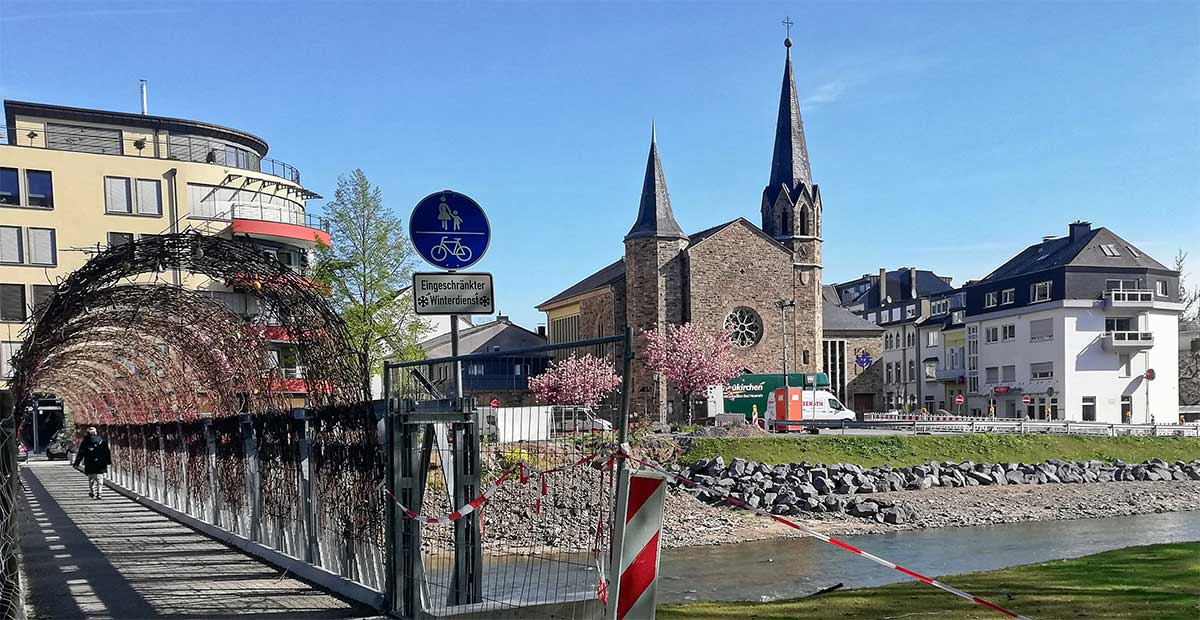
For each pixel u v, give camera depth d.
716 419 52.88
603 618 7.41
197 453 17.25
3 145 51.41
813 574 19.78
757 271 67.81
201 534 15.93
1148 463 46.44
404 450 9.23
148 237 10.06
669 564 21.34
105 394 28.39
